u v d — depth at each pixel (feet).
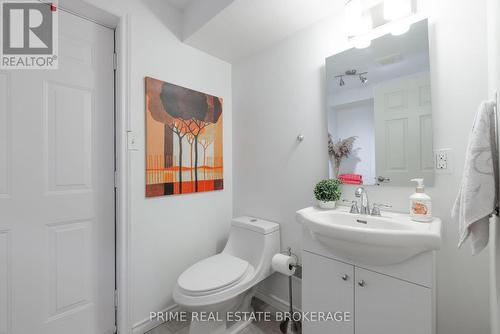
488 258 3.12
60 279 4.10
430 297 2.74
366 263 3.21
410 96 3.77
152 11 5.07
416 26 3.70
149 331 4.84
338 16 4.59
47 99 4.01
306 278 3.92
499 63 2.14
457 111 3.37
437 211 3.52
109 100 4.70
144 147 4.89
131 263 4.66
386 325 3.07
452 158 3.40
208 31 5.18
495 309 2.55
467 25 3.30
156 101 5.03
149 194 4.89
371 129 4.17
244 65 6.37
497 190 2.26
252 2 4.31
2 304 3.59
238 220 5.78
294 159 5.30
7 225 3.63
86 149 4.41
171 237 5.32
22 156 3.77
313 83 4.98
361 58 4.27
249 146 6.26
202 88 5.99
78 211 4.29
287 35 5.38
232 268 4.73
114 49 4.77
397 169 3.90
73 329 4.20
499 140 2.12
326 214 4.01
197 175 5.80
